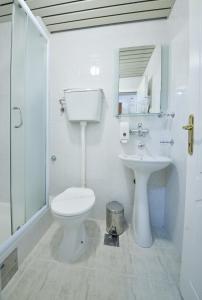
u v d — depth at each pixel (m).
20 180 1.28
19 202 1.27
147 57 1.59
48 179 1.69
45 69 1.66
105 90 1.68
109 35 1.65
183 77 1.19
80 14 1.51
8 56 1.65
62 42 1.74
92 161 1.77
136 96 1.62
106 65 1.67
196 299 0.77
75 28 1.70
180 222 1.25
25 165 1.35
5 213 1.59
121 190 1.74
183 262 0.92
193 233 0.80
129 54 1.62
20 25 1.22
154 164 1.29
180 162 1.25
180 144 1.25
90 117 1.59
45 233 1.53
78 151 1.78
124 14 1.51
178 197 1.29
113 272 1.11
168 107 1.55
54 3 1.40
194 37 0.79
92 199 1.30
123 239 1.46
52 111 1.81
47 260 1.20
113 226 1.53
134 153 1.68
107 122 1.71
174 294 0.96
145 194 1.43
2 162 1.73
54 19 1.58
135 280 1.05
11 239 1.09
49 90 1.76
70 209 1.13
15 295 0.94
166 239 1.47
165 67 1.56
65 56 1.74
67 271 1.11
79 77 1.73
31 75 1.41
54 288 0.99
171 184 1.47
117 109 1.65
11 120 1.18
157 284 1.02
